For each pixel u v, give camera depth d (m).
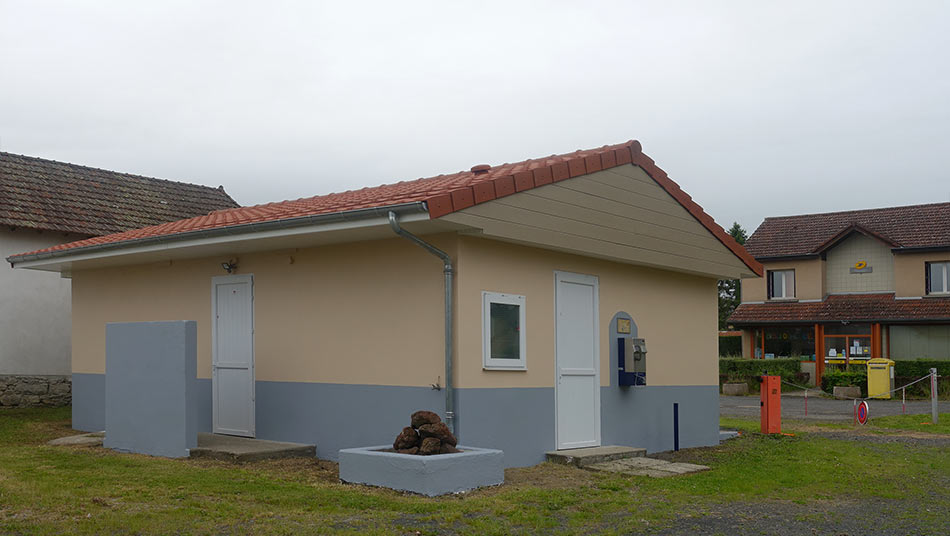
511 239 9.45
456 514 7.09
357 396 9.92
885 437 14.80
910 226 33.91
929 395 27.30
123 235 13.05
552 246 10.02
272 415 10.83
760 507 8.12
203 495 7.59
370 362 9.83
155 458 9.87
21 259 13.05
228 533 6.32
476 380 9.21
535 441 10.07
